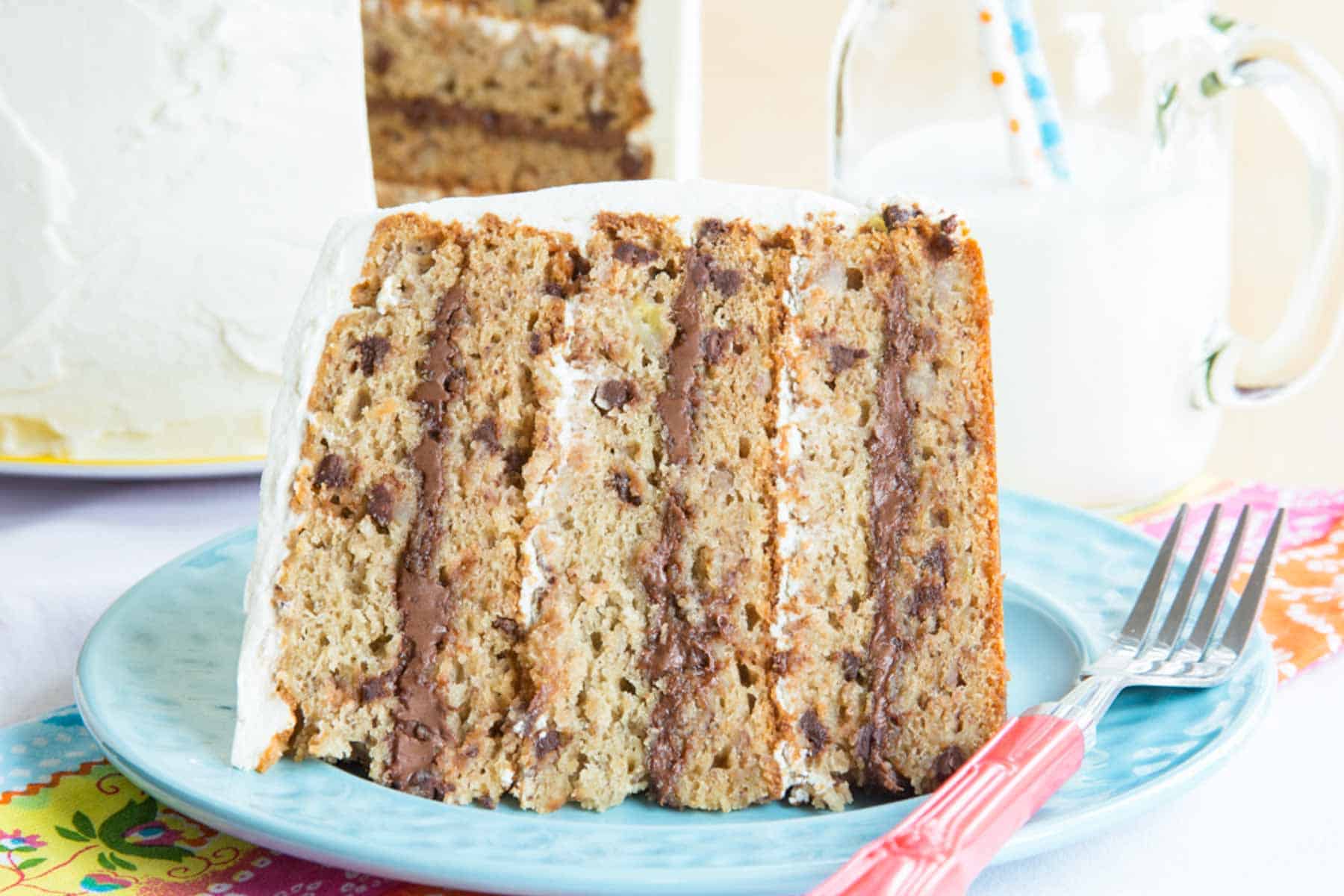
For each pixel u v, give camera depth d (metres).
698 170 0.88
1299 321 0.64
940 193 0.62
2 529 0.60
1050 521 0.57
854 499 0.48
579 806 0.48
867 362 0.48
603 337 0.48
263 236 0.62
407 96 0.88
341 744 0.48
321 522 0.48
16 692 0.54
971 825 0.42
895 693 0.48
